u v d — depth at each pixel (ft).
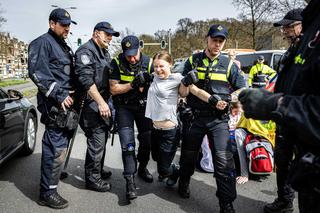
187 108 9.98
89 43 10.78
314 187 4.30
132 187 10.47
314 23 4.70
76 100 10.78
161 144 10.73
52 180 10.19
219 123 9.54
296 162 4.74
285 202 9.61
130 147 10.64
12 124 13.41
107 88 11.25
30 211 9.98
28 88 73.72
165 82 10.10
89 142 11.32
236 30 95.35
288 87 4.80
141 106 11.06
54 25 9.93
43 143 10.21
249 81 28.09
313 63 4.15
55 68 10.00
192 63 9.97
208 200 10.82
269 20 84.12
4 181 12.47
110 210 10.06
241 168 12.65
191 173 10.62
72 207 10.27
